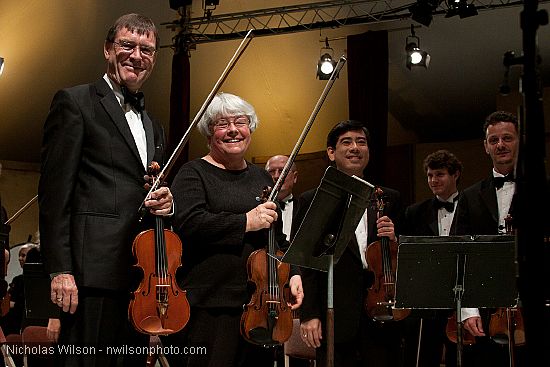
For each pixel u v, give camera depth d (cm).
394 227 384
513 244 334
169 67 962
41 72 946
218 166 330
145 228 297
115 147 288
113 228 280
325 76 853
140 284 280
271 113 988
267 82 956
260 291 306
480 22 824
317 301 355
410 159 986
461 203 398
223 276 308
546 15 221
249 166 340
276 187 328
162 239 287
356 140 387
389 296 358
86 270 274
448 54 877
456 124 977
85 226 278
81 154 282
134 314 275
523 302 220
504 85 230
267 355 321
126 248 283
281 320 310
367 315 357
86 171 285
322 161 999
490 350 375
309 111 972
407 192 984
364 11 852
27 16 867
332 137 393
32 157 1080
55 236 271
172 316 283
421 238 333
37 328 438
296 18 883
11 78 941
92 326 274
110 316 279
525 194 221
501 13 809
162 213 288
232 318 308
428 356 492
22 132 1030
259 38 911
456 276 339
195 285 308
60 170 276
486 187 392
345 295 353
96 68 946
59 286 268
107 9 883
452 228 401
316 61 919
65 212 274
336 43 904
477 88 910
